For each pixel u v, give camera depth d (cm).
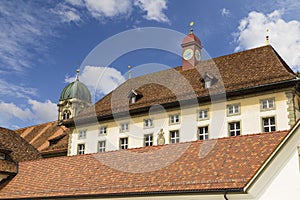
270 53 3306
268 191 1363
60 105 7756
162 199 1563
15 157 2862
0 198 2122
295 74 2995
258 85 2914
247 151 1642
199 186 1485
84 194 1786
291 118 2755
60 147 4256
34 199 1967
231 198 1406
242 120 2959
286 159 1370
